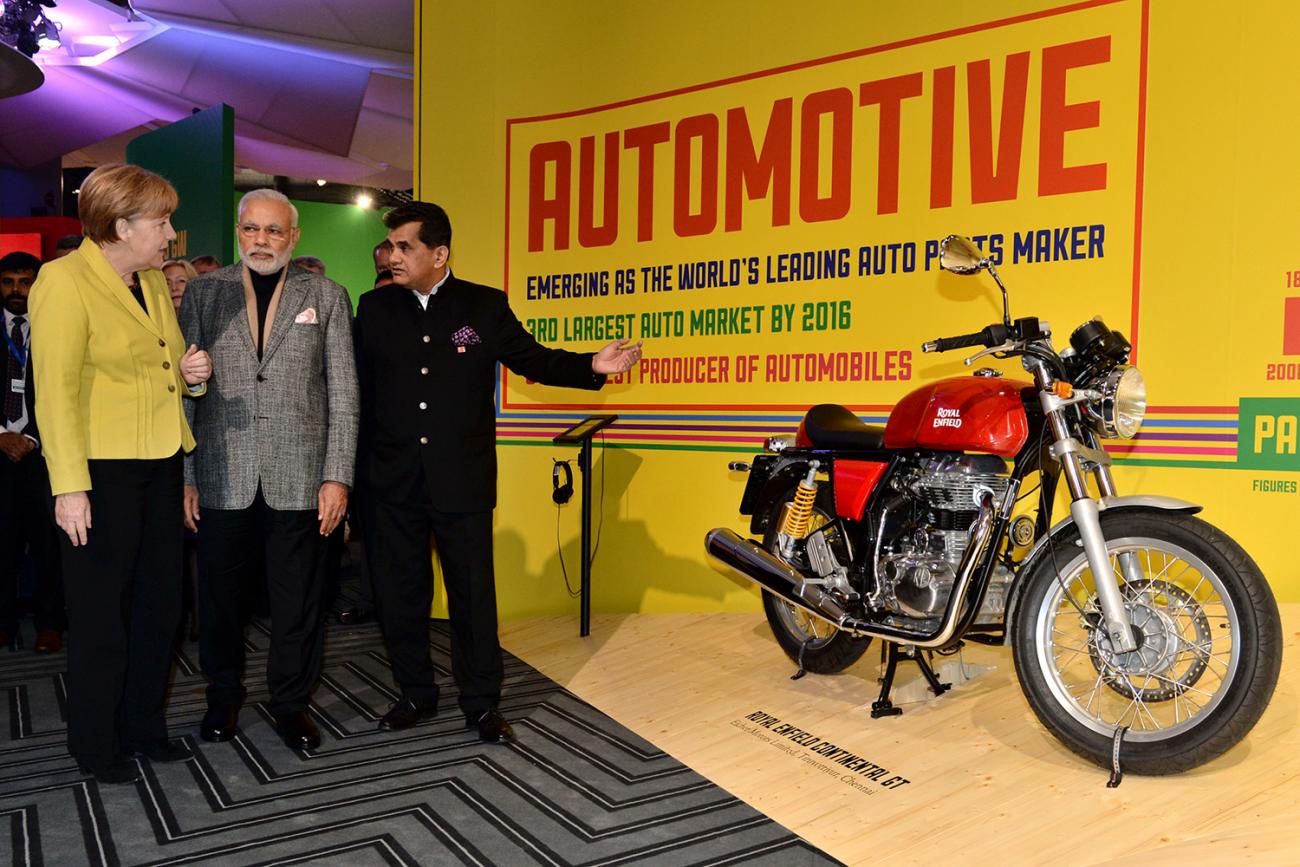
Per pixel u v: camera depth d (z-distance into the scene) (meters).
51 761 2.84
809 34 4.15
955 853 2.21
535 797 2.57
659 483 4.59
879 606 2.98
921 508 2.96
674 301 4.53
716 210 4.41
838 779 2.64
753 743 2.92
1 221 8.57
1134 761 2.42
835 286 4.12
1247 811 2.23
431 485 2.97
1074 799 2.40
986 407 2.74
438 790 2.62
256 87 9.91
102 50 10.14
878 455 3.07
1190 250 3.43
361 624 4.57
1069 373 2.70
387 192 11.70
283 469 2.90
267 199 2.91
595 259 4.73
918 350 3.94
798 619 3.64
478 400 3.06
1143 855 2.11
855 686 3.37
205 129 6.04
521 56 4.82
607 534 4.70
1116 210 3.54
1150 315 3.50
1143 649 2.43
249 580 3.03
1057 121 3.63
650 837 2.34
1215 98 3.37
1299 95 3.26
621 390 4.66
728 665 3.70
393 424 3.02
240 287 2.96
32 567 4.36
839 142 4.09
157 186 2.63
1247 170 3.34
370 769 2.77
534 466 4.85
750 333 4.34
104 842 2.31
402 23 7.46
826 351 4.15
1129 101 3.50
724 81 4.37
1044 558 2.63
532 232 4.87
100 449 2.61
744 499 3.51
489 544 3.06
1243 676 2.28
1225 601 2.34
